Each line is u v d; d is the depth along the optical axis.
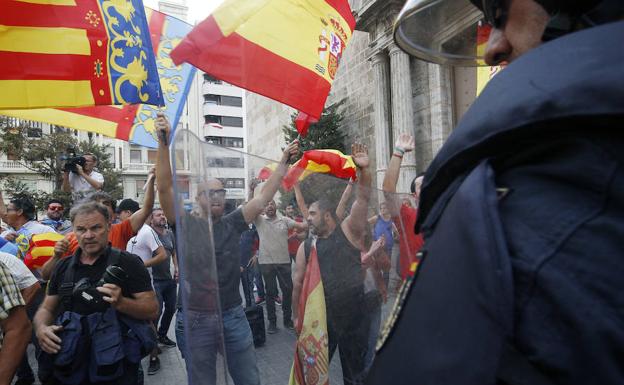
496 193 0.46
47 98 2.30
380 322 1.49
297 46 2.76
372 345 1.45
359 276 1.51
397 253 1.56
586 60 0.42
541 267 0.39
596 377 0.35
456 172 0.53
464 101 8.34
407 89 8.84
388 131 9.78
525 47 0.58
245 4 2.55
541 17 0.56
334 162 2.68
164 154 2.49
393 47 9.02
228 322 1.35
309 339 1.44
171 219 2.49
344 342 1.46
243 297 1.41
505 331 0.39
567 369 0.36
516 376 0.39
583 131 0.42
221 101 51.81
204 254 1.17
